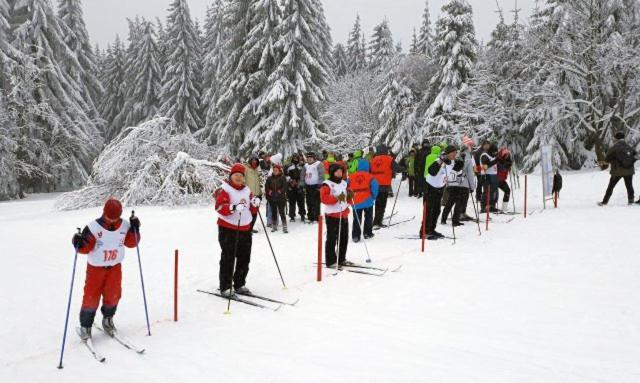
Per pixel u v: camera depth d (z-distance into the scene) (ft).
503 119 67.72
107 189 55.88
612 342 13.30
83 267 25.18
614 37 58.59
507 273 20.86
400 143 79.25
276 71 71.05
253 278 22.16
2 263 26.21
